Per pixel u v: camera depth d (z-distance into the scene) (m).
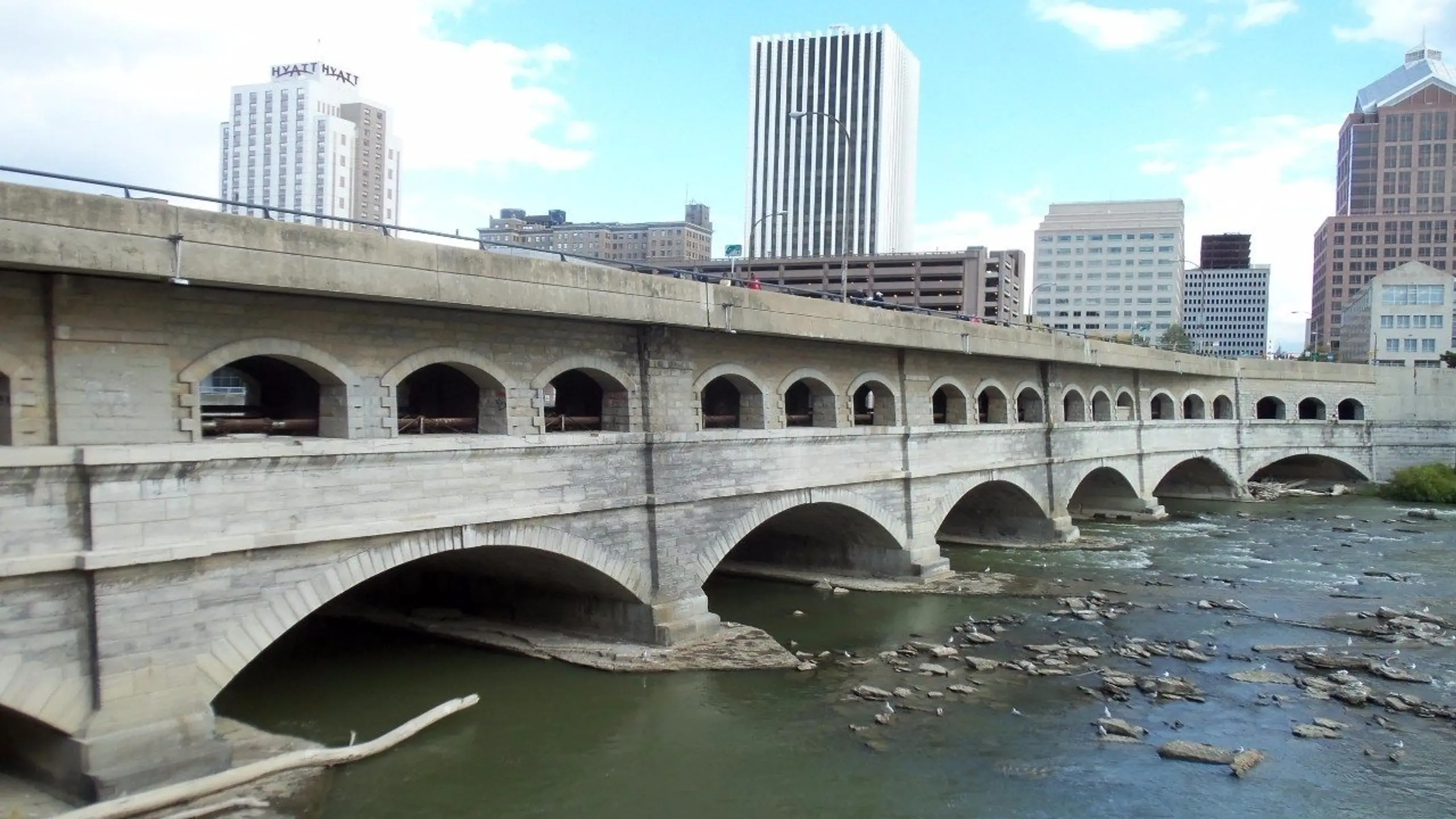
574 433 28.77
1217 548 53.53
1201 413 72.12
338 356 23.33
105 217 18.50
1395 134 192.00
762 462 35.06
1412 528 60.94
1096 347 55.00
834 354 38.78
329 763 23.53
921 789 23.62
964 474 46.56
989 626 37.44
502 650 32.69
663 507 31.33
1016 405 50.97
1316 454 78.44
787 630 36.56
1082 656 33.66
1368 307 121.31
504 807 22.34
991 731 27.02
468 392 31.55
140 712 19.84
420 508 24.66
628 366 30.70
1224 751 25.55
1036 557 50.53
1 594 18.12
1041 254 183.25
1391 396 80.81
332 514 22.89
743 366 34.50
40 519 18.56
